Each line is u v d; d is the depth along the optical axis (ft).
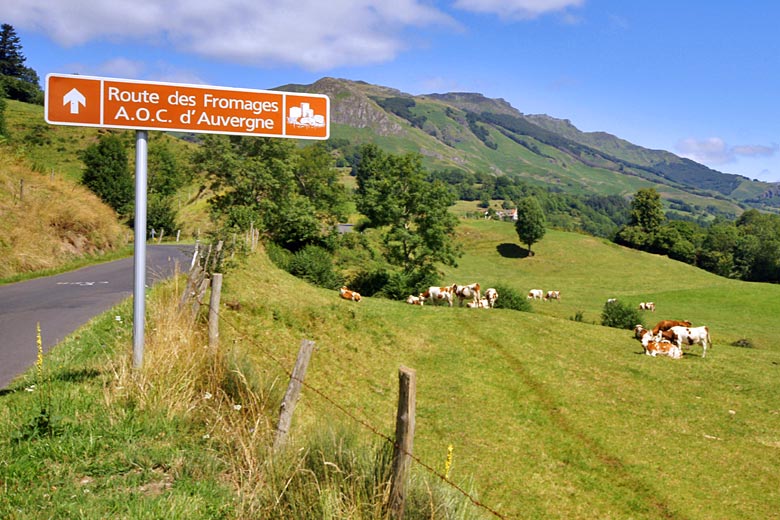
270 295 67.87
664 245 392.47
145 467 17.17
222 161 163.53
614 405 55.98
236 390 24.57
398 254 156.56
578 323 94.63
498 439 46.16
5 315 39.75
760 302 208.95
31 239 72.69
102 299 47.11
